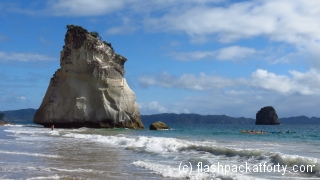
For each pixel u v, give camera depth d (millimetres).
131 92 55500
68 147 21078
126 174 12172
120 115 52875
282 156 14008
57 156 16734
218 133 45250
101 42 55156
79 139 27641
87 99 52531
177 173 12273
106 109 52031
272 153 14992
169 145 20312
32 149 19625
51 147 20906
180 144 20109
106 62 54844
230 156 16266
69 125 52688
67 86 53312
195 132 47188
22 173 12047
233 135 39625
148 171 12797
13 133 34531
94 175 11945
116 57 56344
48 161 15055
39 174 11906
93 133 36062
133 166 13891
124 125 53375
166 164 14445
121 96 53750
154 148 19922
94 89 52781
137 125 55156
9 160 15109
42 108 55344
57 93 54062
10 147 20484
